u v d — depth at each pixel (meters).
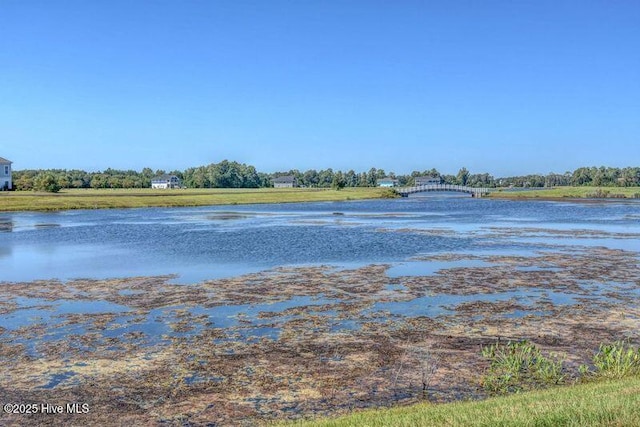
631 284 27.61
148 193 137.50
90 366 16.12
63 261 36.31
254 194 140.00
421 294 25.62
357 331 19.64
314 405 13.36
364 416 11.36
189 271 32.16
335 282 28.55
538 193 163.12
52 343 18.30
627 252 39.16
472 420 9.77
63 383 14.85
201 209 95.81
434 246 43.28
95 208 93.31
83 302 24.34
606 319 21.03
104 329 19.95
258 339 18.70
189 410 13.12
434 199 148.50
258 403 13.51
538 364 15.47
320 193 153.62
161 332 19.59
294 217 76.75
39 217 75.25
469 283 28.11
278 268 32.97
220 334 19.31
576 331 19.48
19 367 16.03
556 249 41.09
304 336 19.06
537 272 31.16
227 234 52.91
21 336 19.11
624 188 188.12
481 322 20.72
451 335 19.11
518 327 20.02
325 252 39.94
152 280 29.39
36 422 12.53
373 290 26.53
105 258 37.50
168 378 15.17
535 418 9.45
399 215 81.62
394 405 13.30
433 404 12.90
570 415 9.45
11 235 52.47
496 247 42.50
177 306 23.53
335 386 14.55
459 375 15.25
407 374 15.37
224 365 16.17
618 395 10.70
